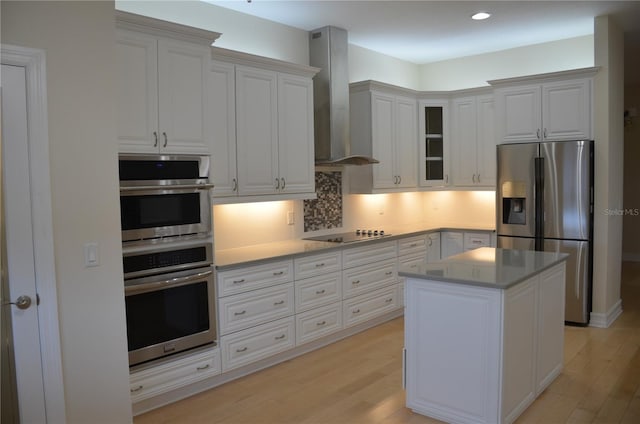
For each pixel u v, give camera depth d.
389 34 5.11
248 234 4.39
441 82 6.36
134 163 3.01
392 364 3.87
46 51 2.35
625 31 5.07
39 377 2.35
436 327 2.93
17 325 2.29
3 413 2.26
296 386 3.49
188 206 3.28
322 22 4.66
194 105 3.36
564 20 4.71
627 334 4.48
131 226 2.99
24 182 2.28
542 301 3.22
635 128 7.86
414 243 5.35
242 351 3.62
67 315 2.45
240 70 3.85
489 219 6.11
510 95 5.06
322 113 4.84
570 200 4.68
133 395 3.01
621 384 3.41
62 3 2.40
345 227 5.41
